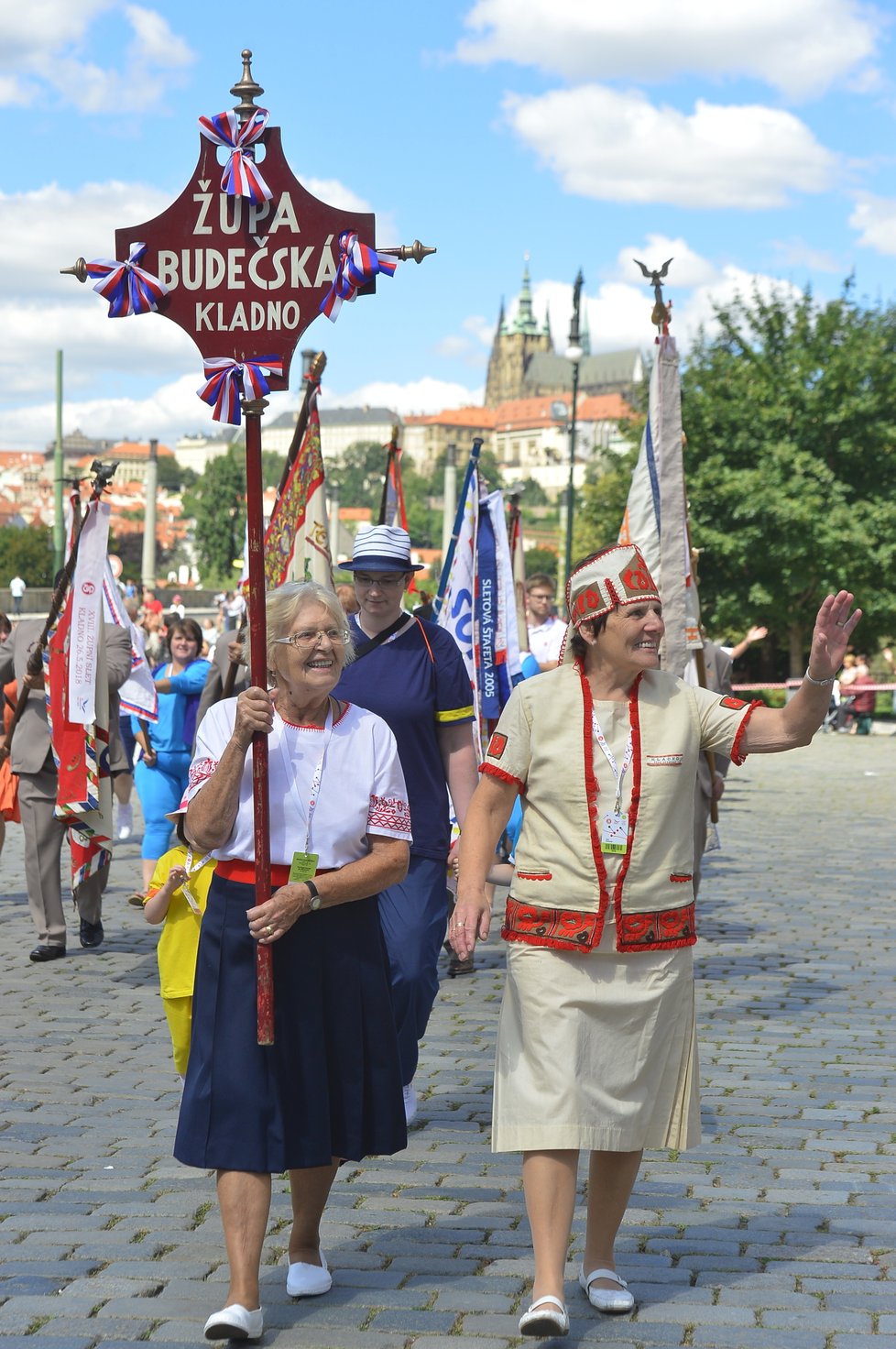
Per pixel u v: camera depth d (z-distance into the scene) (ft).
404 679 20.53
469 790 20.71
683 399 152.15
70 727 31.99
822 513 144.15
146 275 16.02
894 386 146.82
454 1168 19.21
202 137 16.01
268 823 14.29
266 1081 14.08
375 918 15.02
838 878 45.57
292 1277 14.89
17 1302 14.53
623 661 14.39
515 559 38.32
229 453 436.76
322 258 15.99
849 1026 27.09
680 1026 14.61
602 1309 14.40
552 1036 14.10
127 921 38.37
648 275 30.58
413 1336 13.89
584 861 14.21
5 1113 21.50
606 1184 14.67
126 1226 16.79
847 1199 17.89
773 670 166.81
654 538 30.81
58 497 159.94
